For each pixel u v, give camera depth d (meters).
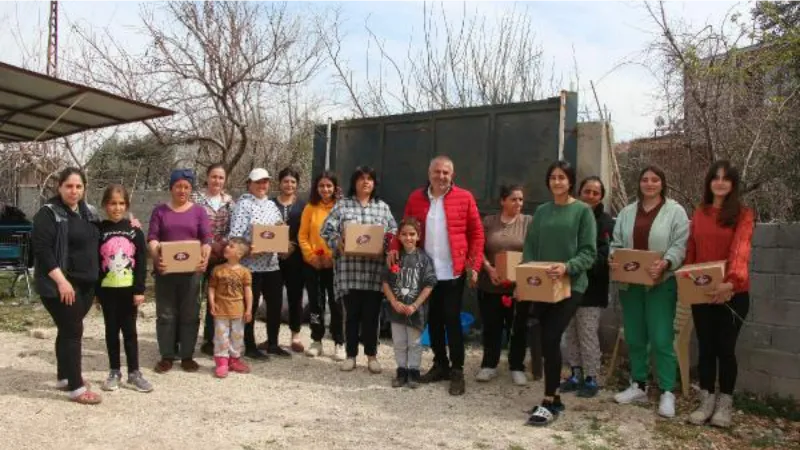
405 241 5.71
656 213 5.32
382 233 6.01
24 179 14.72
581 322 5.61
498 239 6.17
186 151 14.77
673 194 7.34
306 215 6.61
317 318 6.71
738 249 4.72
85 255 4.96
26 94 7.44
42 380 5.50
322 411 5.07
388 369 6.36
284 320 8.37
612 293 6.71
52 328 7.52
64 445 4.15
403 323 5.78
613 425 4.89
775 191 6.22
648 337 5.41
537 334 6.04
